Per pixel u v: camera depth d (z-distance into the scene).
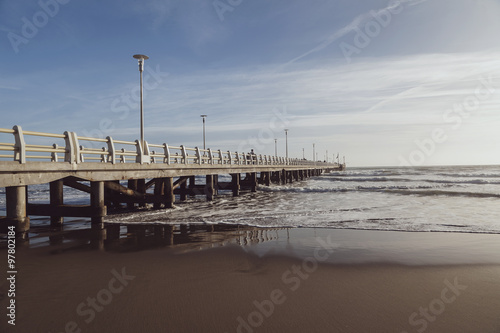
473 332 3.59
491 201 18.91
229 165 22.45
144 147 13.38
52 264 6.30
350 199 20.81
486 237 8.75
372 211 14.44
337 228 10.23
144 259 6.65
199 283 5.20
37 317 4.00
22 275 5.62
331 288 4.94
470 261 6.37
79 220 12.31
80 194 30.45
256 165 28.77
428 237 8.80
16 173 7.36
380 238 8.69
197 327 3.73
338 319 3.91
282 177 40.47
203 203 18.88
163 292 4.80
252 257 6.76
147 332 3.62
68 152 8.95
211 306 4.30
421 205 16.91
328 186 36.69
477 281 5.22
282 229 10.14
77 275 5.62
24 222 7.72
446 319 3.89
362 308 4.22
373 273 5.66
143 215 13.25
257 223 11.23
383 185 36.41
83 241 8.40
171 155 15.30
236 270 5.87
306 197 22.75
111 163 10.79
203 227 10.53
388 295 4.66
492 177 53.41
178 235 9.22
